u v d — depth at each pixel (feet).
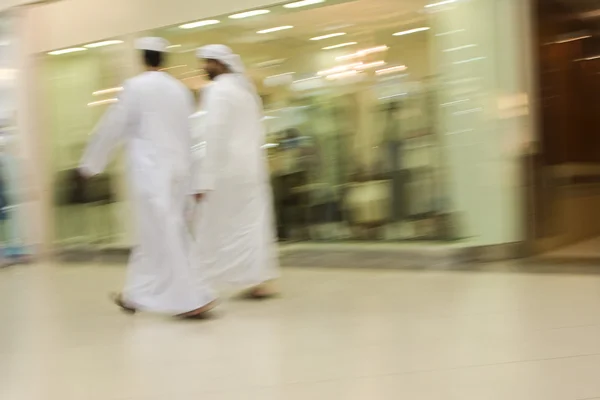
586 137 21.44
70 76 24.23
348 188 19.58
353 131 19.65
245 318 11.33
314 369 7.82
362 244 18.94
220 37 20.62
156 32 21.54
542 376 7.11
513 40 17.57
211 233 12.82
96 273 19.69
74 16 23.59
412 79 18.83
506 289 12.89
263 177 13.56
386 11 18.60
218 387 7.27
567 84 20.03
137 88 11.79
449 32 18.20
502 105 17.74
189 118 12.25
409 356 8.20
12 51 25.18
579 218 21.15
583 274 14.33
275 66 20.30
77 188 23.82
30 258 24.44
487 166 17.90
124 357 8.86
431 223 18.45
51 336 10.44
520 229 17.58
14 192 24.80
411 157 18.88
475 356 8.04
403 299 12.37
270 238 13.48
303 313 11.50
